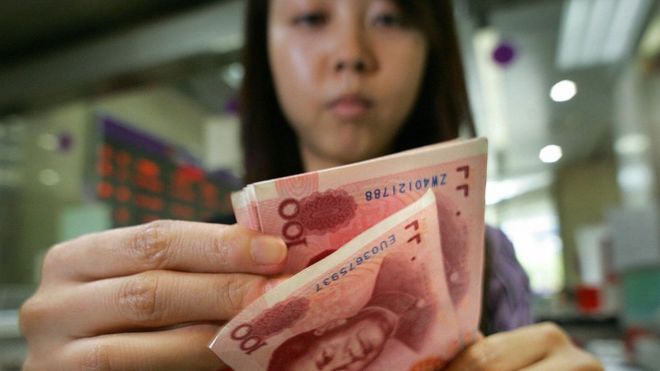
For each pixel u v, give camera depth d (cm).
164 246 35
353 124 63
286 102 68
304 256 35
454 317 38
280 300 31
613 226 173
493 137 437
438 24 70
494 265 64
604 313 195
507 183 582
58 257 39
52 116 292
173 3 217
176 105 345
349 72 61
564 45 259
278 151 82
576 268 265
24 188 276
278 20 67
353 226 35
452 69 71
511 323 60
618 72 300
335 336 34
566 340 44
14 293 247
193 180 315
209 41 209
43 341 37
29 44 240
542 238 596
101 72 228
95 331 36
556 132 439
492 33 225
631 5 222
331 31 63
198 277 34
